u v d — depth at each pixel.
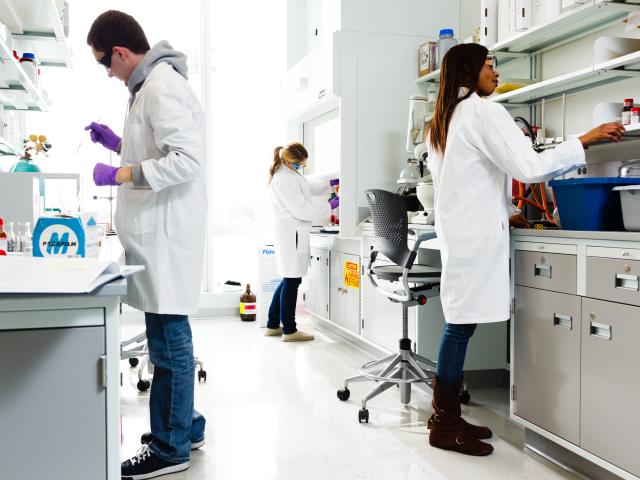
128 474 1.92
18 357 1.02
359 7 3.53
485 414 2.64
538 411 2.10
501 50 2.92
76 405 1.05
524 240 2.15
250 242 5.12
